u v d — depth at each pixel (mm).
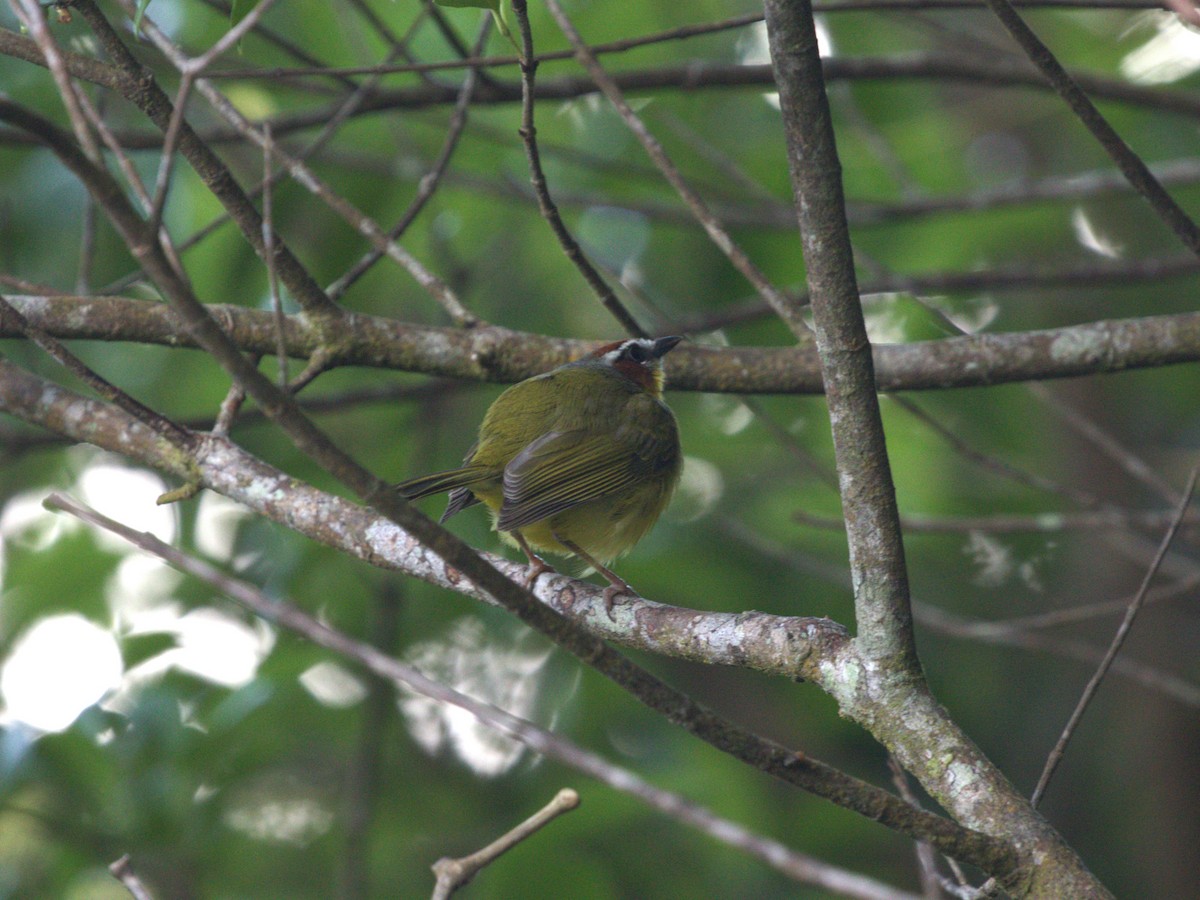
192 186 11648
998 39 14914
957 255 14492
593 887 10211
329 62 12352
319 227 12492
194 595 12195
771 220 12578
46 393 7285
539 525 8469
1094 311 15406
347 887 10555
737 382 9062
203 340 4035
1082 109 6641
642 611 6406
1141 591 5453
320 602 12344
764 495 13312
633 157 13430
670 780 11109
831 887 3990
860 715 5535
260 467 6891
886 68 10930
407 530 4344
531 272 14172
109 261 12102
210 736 10391
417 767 12609
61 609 11602
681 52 13117
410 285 13672
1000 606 14562
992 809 5094
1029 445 14062
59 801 10766
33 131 4297
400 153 12523
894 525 5441
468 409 14938
